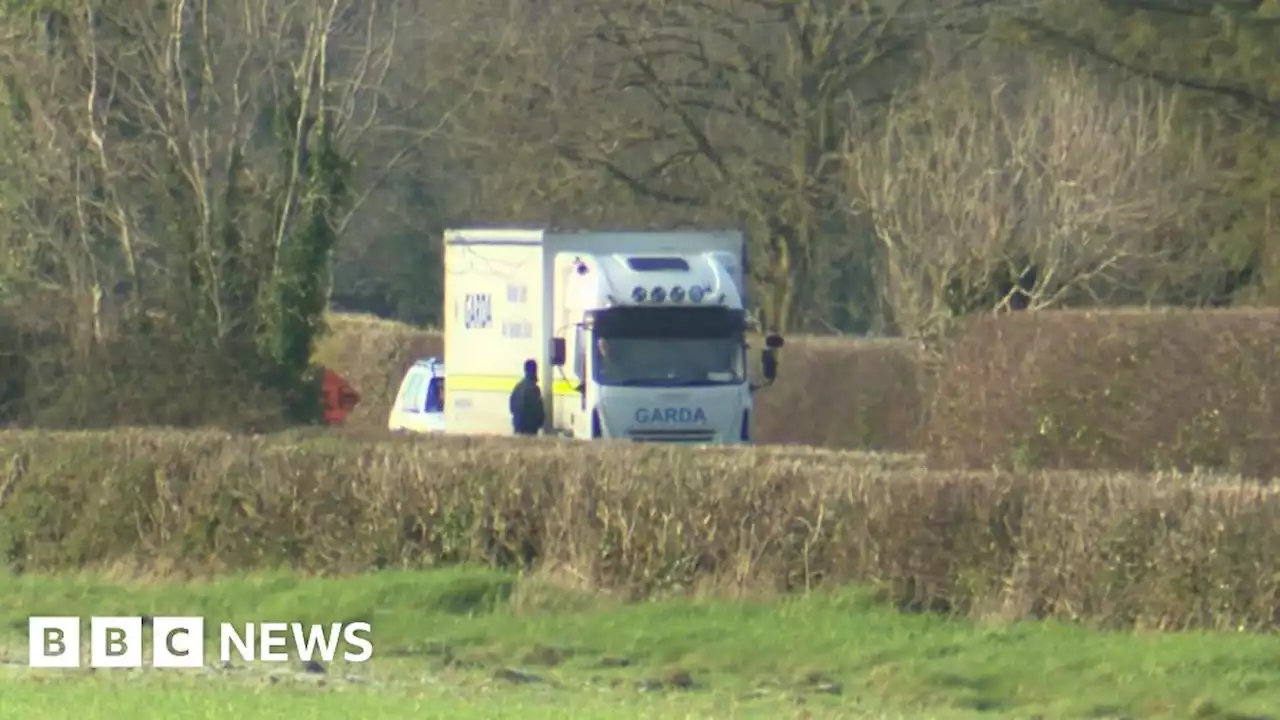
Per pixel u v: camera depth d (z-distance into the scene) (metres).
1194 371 84.12
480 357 120.75
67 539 74.69
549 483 69.69
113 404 107.06
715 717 50.78
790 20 177.88
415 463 71.50
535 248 116.69
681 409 111.25
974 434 87.81
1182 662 55.84
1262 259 146.75
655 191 179.88
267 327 118.88
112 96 122.94
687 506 66.81
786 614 63.00
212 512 73.12
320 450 73.56
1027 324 87.88
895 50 175.62
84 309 117.19
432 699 52.59
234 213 122.31
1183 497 60.78
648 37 176.25
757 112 179.62
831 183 176.50
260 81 126.69
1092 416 85.12
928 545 63.50
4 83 120.62
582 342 112.19
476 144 175.00
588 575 67.69
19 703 50.09
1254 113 144.75
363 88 134.50
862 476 65.19
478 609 65.69
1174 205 147.75
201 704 50.28
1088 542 61.62
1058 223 145.25
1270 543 59.69
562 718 48.94
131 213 122.56
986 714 52.91
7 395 110.50
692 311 112.50
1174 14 143.00
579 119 176.25
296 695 52.78
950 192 148.50
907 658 57.94
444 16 170.00
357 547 71.62
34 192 120.94
